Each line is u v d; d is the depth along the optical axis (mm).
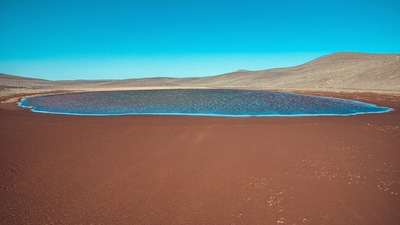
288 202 4488
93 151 7047
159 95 27875
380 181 5160
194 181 5281
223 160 6352
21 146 7438
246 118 12086
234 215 4160
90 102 21266
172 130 9320
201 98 24078
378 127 9578
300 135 8445
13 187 5039
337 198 4578
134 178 5418
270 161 6242
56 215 4152
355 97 22406
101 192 4852
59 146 7457
